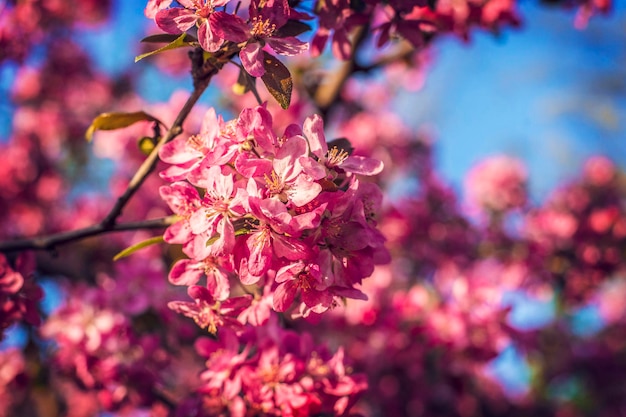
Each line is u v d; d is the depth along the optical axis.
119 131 6.34
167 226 2.71
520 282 6.28
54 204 6.97
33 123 7.09
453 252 6.37
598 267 6.16
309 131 2.15
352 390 2.64
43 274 5.26
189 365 5.45
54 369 3.96
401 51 4.52
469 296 4.88
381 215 6.28
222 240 2.00
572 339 7.43
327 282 2.06
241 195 1.99
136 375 3.63
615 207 6.26
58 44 7.05
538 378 7.29
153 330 3.86
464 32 3.86
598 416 7.29
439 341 4.82
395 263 6.25
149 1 2.22
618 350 7.48
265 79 2.12
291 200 2.00
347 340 5.14
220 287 2.26
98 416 6.20
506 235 6.50
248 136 2.08
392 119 6.70
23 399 5.50
